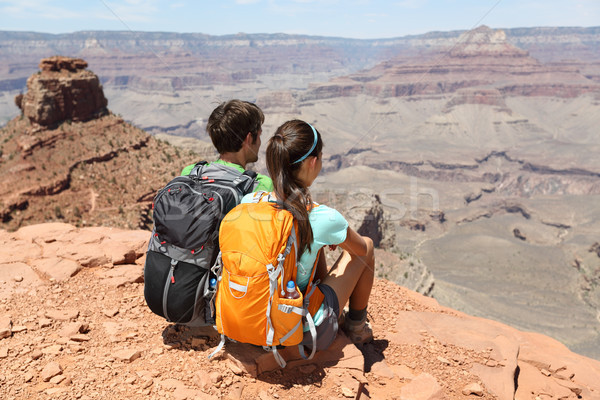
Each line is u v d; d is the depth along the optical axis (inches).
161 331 172.4
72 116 3873.0
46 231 262.4
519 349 189.8
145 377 141.4
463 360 170.6
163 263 139.4
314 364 152.2
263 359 147.3
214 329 168.6
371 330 181.2
